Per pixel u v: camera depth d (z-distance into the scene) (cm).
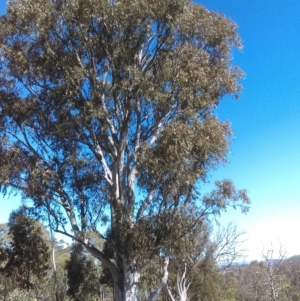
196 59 1484
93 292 3061
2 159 1404
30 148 1484
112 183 1485
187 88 1400
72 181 1527
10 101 1505
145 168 1298
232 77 1622
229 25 1641
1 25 1459
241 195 1393
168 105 1457
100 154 1545
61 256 4112
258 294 4503
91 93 1434
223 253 3322
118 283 1412
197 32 1570
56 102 1480
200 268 3150
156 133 1469
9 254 2369
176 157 1238
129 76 1427
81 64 1445
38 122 1529
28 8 1367
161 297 3066
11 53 1435
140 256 1311
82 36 1434
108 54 1462
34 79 1509
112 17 1374
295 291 4881
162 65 1455
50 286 3581
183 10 1448
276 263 3981
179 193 1328
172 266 2611
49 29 1429
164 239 1341
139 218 1359
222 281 3500
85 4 1360
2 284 2756
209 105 1483
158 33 1504
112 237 1359
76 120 1428
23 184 1416
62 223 1490
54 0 1439
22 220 2273
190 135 1262
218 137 1323
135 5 1354
